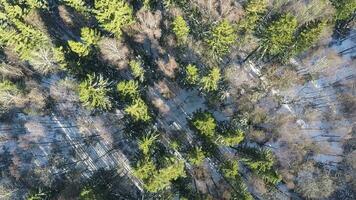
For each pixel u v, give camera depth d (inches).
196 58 2105.1
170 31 2066.9
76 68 2047.2
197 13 2087.8
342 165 2066.9
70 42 1937.7
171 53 2108.8
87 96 1894.7
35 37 2091.5
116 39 2037.4
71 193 1914.4
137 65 1946.4
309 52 2169.0
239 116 2087.8
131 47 2094.0
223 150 1978.3
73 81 2100.1
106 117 2134.6
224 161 1895.9
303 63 2191.2
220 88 2100.1
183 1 2095.2
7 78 2117.4
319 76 2209.6
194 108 2196.1
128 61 2055.9
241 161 1951.3
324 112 2164.1
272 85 2191.2
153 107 2127.2
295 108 2191.2
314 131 2146.9
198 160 1838.1
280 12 2016.5
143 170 1745.8
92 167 2197.3
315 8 1969.7
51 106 2198.6
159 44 2101.4
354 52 2240.4
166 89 2165.4
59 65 2114.9
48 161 2139.5
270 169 1847.9
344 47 2244.1
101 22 2017.7
